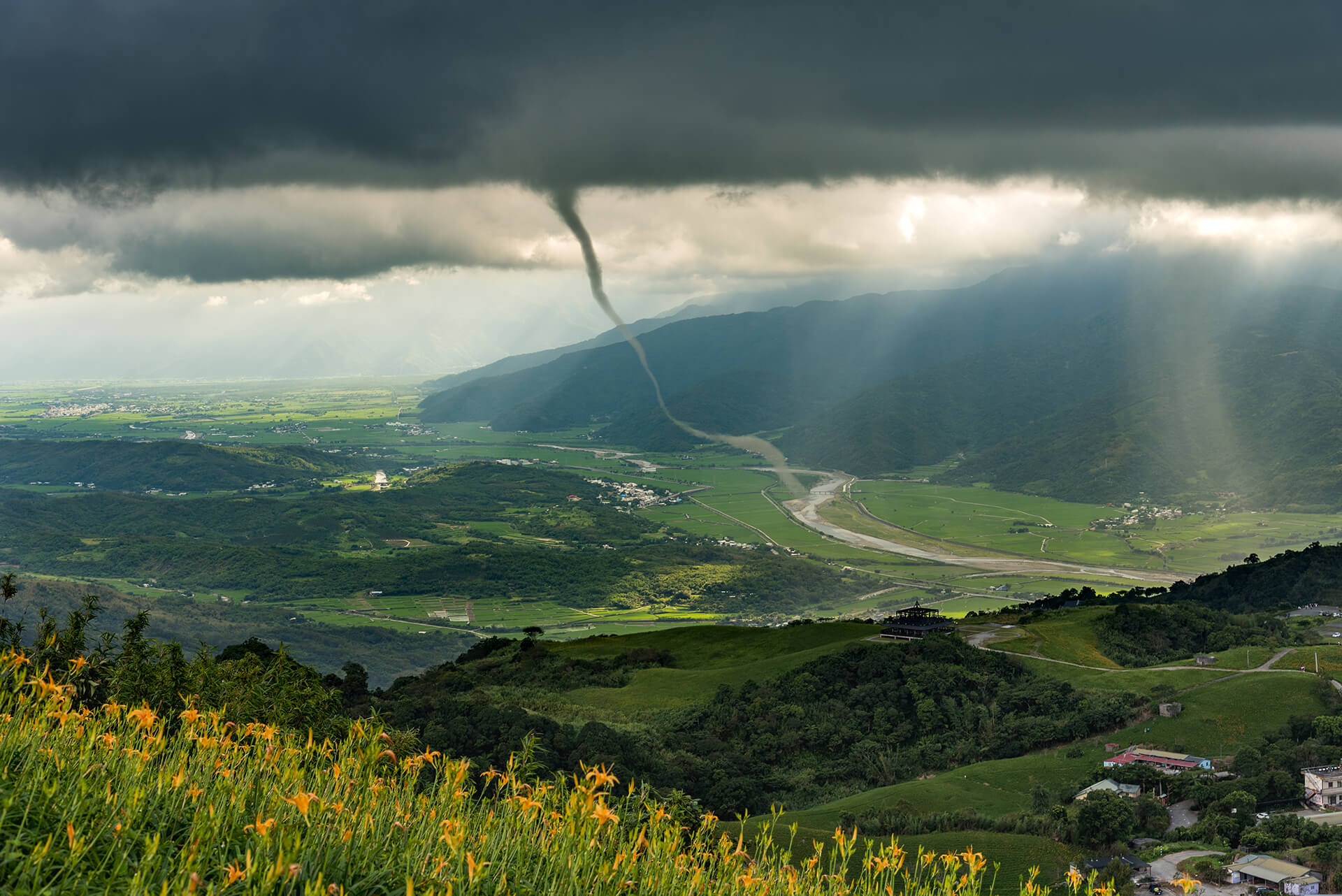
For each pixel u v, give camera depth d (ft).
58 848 35.65
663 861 43.57
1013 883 233.55
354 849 39.34
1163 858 248.52
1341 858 230.48
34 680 46.39
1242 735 357.20
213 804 39.19
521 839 42.42
